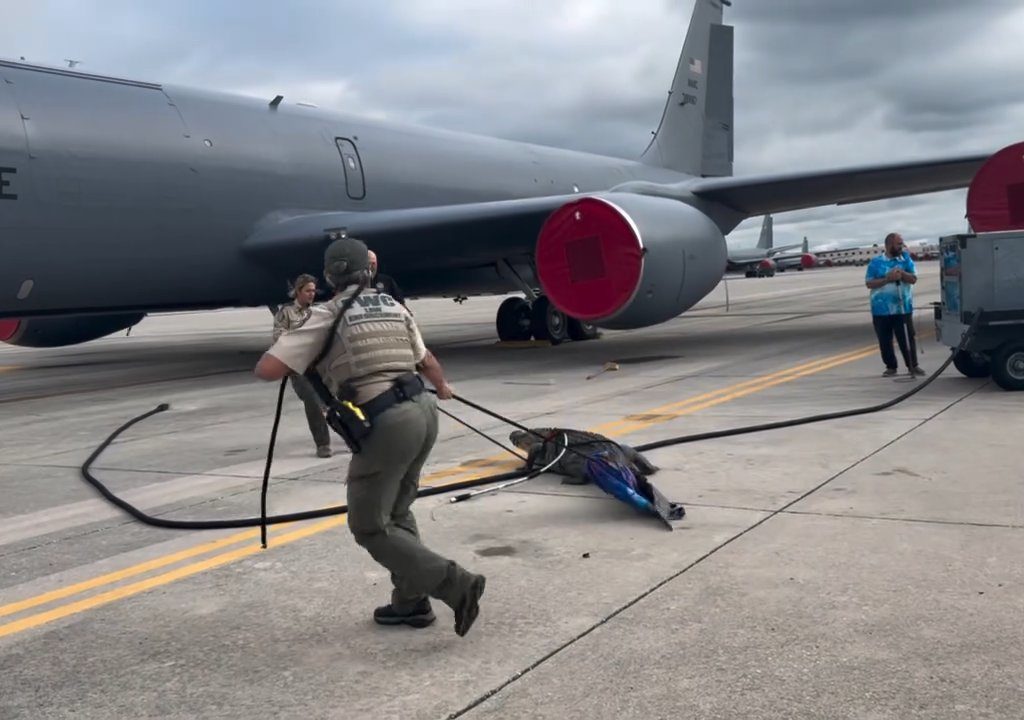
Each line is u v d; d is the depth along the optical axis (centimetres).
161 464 682
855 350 1244
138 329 2869
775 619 339
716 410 801
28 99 996
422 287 1544
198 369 1430
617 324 1148
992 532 427
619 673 303
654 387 970
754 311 2375
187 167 1132
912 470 550
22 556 464
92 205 1035
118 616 376
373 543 334
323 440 681
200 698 301
